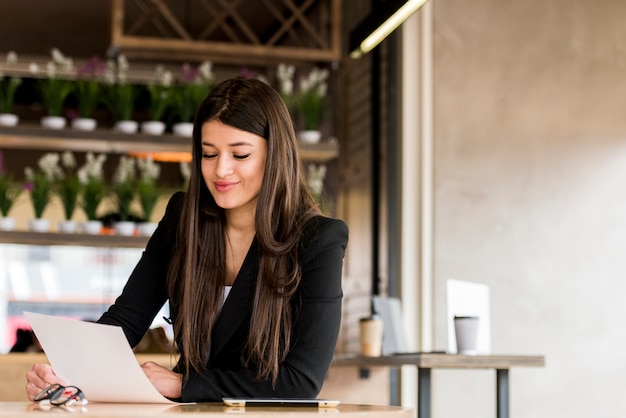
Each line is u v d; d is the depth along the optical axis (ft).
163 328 16.07
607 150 18.78
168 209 7.27
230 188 6.64
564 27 18.89
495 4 18.71
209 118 6.63
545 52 18.79
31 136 16.69
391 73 18.48
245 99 6.65
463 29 18.56
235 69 21.15
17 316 20.83
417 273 17.99
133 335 7.07
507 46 18.67
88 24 22.76
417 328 17.87
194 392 6.27
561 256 18.42
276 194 6.72
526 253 18.30
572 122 18.74
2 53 22.33
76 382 6.15
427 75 18.35
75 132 16.81
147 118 19.12
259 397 6.35
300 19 18.22
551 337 18.22
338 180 19.01
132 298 7.09
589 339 18.33
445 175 18.21
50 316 5.95
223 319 6.65
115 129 17.26
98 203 16.99
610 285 18.49
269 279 6.54
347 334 18.49
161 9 17.54
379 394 16.17
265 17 22.50
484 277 18.16
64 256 21.04
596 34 19.01
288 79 17.88
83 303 21.07
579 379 18.24
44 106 19.48
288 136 6.79
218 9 21.81
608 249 18.57
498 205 18.31
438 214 18.10
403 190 18.10
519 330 18.15
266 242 6.56
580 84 18.84
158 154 18.67
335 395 15.98
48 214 19.92
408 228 18.07
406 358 12.06
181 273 6.91
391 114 18.43
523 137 18.56
